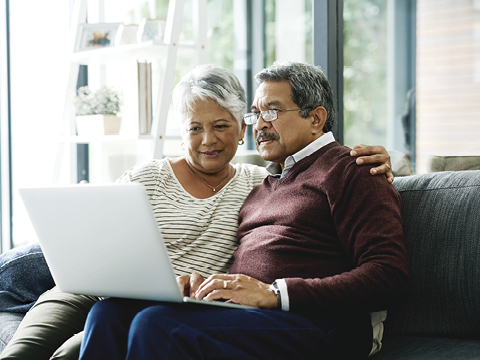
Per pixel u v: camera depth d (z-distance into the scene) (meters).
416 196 1.34
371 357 1.20
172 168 1.60
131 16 3.10
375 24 2.72
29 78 3.04
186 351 0.97
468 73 2.97
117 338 1.06
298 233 1.26
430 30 2.87
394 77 2.81
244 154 2.19
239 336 1.02
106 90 2.55
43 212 1.08
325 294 1.08
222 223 1.50
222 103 1.51
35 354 1.20
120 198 0.99
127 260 1.03
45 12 3.07
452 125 2.96
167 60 2.17
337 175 1.24
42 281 1.64
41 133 3.05
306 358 1.08
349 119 2.64
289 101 1.39
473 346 1.15
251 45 3.28
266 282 1.24
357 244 1.16
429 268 1.26
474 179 1.27
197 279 1.28
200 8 2.28
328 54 2.15
